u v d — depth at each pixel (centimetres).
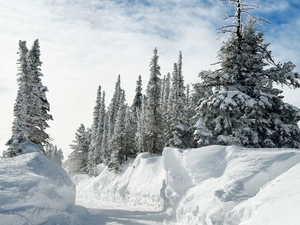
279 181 998
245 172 1233
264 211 848
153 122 4669
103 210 2084
